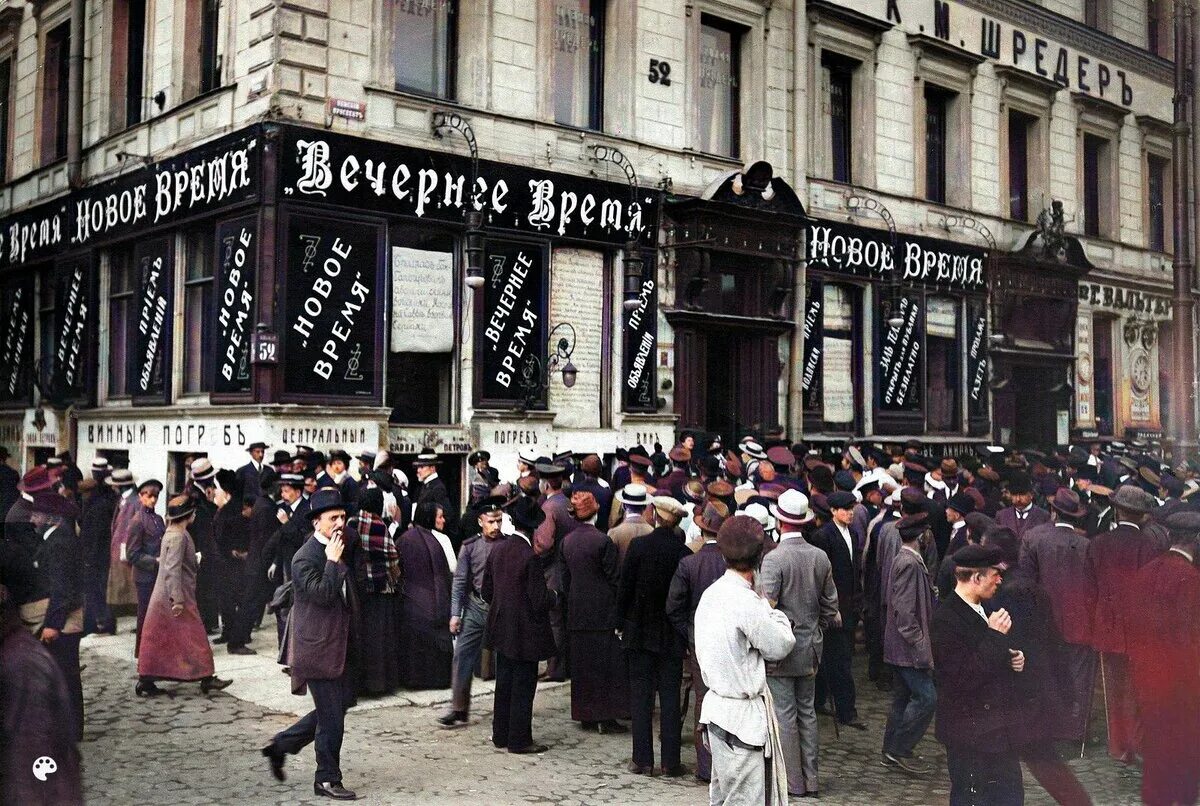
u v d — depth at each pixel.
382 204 16.03
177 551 9.66
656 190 19.39
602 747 8.59
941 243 24.69
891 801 7.39
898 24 24.05
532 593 8.32
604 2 19.31
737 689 5.70
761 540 5.87
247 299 15.38
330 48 15.73
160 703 9.48
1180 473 16.75
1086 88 29.14
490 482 14.46
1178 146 24.34
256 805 6.90
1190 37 24.05
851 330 23.25
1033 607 7.24
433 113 16.69
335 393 15.65
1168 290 31.88
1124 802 7.42
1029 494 11.55
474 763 8.02
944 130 25.75
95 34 20.23
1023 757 5.75
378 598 10.05
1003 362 26.27
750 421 20.81
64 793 4.01
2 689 3.99
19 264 22.28
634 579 7.89
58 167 21.22
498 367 17.38
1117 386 30.05
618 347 18.92
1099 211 30.23
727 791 5.65
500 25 17.61
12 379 22.64
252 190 15.23
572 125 18.78
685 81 20.12
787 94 21.86
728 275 20.77
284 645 7.31
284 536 10.96
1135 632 7.34
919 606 8.06
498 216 17.28
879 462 16.64
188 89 17.70
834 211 22.69
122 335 19.33
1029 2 27.38
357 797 7.11
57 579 7.64
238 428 15.25
